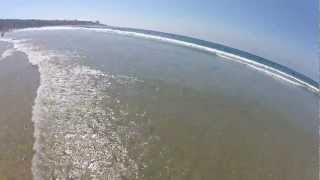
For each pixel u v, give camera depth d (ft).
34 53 165.78
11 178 69.10
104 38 216.95
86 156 77.36
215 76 141.08
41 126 89.81
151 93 115.14
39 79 126.11
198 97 114.62
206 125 94.84
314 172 75.66
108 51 174.81
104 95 111.45
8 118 94.27
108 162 75.46
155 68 146.00
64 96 109.60
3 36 226.99
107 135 86.53
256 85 134.10
